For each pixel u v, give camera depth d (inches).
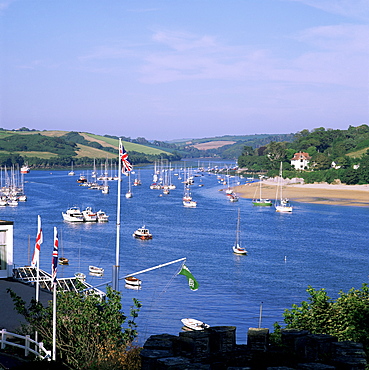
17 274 1966.0
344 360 489.7
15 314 1322.6
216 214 7170.3
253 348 542.0
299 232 5580.7
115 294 1149.1
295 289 3213.6
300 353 542.9
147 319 2554.1
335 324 1107.9
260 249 4562.0
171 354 494.6
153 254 4313.5
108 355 885.8
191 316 2628.0
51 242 4877.0
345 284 3361.2
